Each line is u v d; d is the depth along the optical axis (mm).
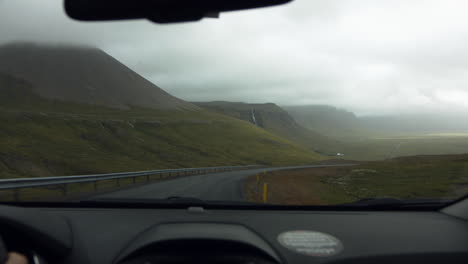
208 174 37875
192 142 123938
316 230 3107
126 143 97500
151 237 2771
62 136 87125
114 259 2639
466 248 2795
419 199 3869
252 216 3514
